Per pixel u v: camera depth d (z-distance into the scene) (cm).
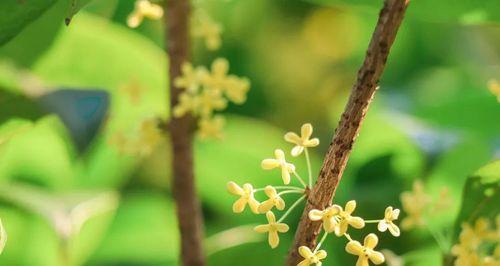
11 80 57
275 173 67
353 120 46
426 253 60
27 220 64
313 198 47
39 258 65
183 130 53
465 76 85
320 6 88
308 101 86
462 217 53
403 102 78
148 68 63
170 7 53
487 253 54
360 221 46
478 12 56
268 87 85
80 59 62
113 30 62
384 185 66
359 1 57
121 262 71
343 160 46
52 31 59
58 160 67
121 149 54
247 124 67
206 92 53
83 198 63
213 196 69
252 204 47
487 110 71
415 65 92
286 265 47
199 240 53
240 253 63
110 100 59
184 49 53
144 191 73
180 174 53
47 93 57
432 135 69
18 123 56
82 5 48
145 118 54
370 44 46
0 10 50
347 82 88
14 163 67
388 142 66
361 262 46
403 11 46
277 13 86
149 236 71
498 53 95
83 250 65
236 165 67
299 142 48
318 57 88
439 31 93
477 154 66
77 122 57
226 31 85
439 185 66
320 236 63
